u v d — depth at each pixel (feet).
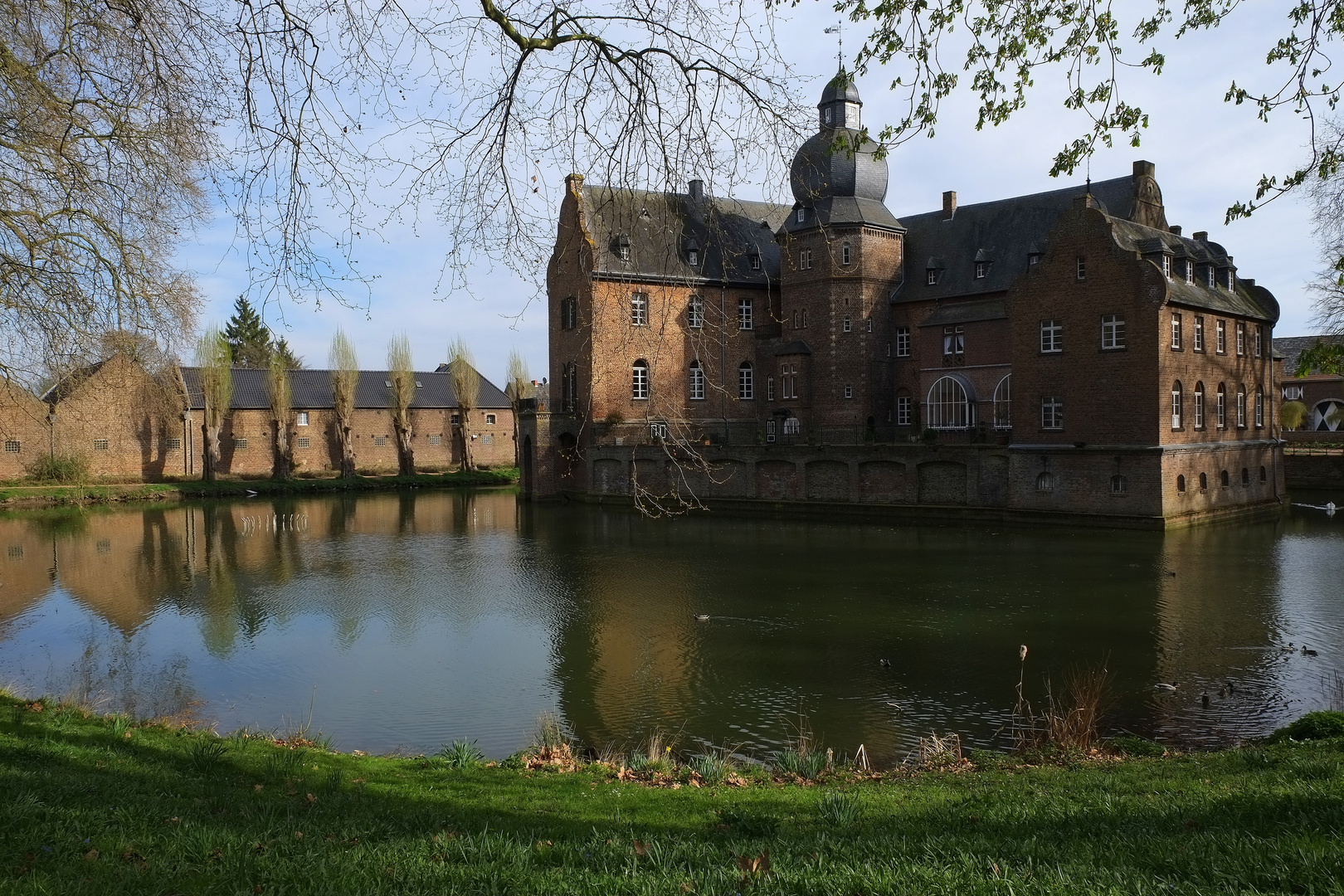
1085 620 81.92
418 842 25.61
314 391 269.23
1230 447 152.66
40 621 89.56
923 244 199.93
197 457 247.91
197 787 32.78
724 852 24.77
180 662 74.59
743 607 90.27
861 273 192.95
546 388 329.11
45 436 209.15
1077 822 27.76
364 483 245.86
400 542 141.69
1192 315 142.20
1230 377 155.22
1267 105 35.65
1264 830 25.18
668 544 134.10
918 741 53.98
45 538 146.92
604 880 21.72
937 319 186.39
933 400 186.19
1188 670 66.59
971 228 193.98
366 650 77.77
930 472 156.76
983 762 44.29
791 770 43.70
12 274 49.67
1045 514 143.02
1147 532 131.64
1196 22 37.29
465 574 112.37
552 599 96.58
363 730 58.03
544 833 27.91
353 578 110.32
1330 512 153.48
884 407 197.36
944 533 136.98
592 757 51.67
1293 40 35.09
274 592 102.32
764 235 217.15
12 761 34.88
